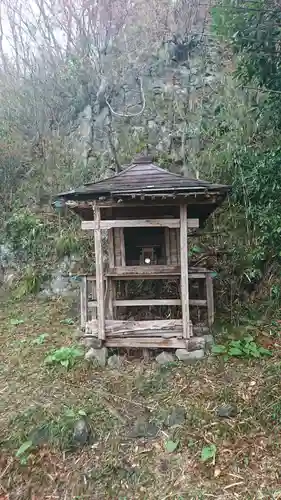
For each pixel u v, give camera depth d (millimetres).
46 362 4262
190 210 4578
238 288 5344
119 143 7645
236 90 7094
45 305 5883
